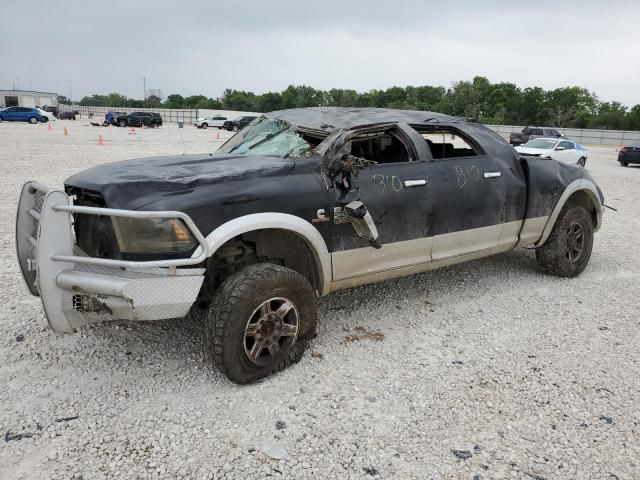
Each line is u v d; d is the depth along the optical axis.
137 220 3.25
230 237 3.38
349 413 3.29
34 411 3.21
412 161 4.56
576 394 3.59
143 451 2.88
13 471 2.70
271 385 3.57
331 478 2.74
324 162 4.00
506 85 94.12
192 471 2.75
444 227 4.69
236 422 3.16
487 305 5.15
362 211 3.88
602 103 85.00
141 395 3.41
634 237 8.38
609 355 4.16
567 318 4.89
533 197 5.42
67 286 3.18
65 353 3.92
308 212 3.78
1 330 4.26
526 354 4.14
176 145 24.59
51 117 48.16
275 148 4.41
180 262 3.20
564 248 5.87
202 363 3.83
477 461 2.91
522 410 3.38
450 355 4.10
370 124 4.42
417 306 5.07
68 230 3.24
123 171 3.73
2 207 8.80
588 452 3.00
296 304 3.68
